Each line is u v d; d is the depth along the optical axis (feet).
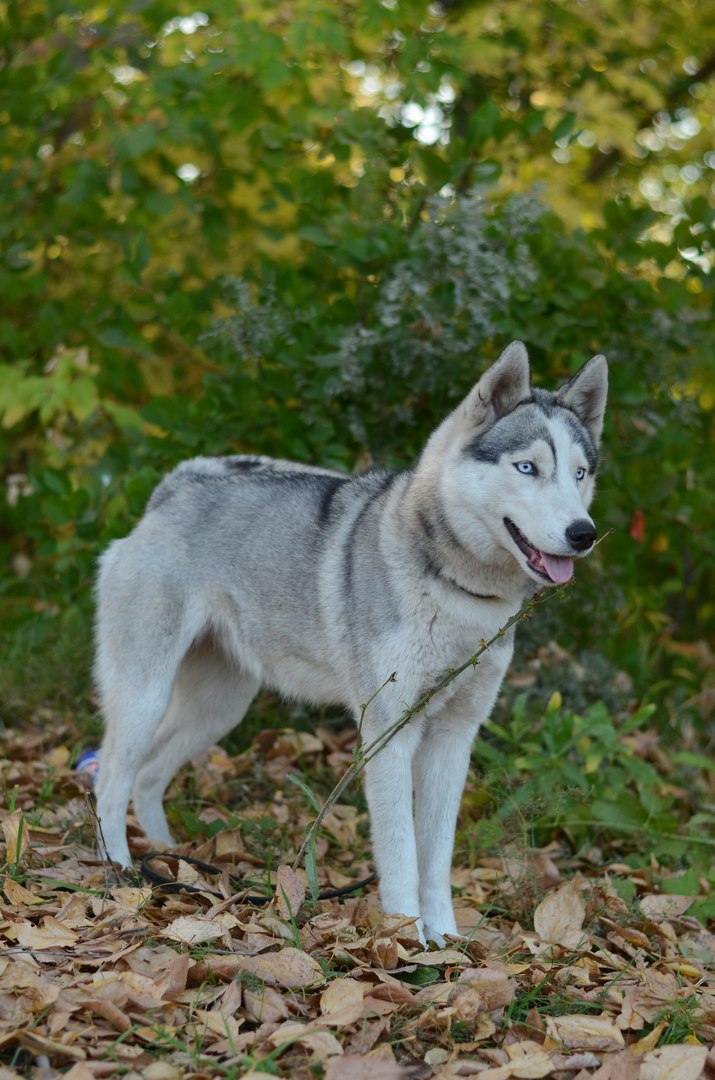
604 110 21.11
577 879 12.89
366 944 10.19
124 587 13.56
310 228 17.87
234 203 21.84
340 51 17.58
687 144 24.76
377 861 11.68
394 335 16.72
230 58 17.75
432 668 11.71
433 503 11.68
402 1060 8.64
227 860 13.28
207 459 14.49
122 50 19.44
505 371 11.59
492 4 20.21
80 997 8.68
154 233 21.56
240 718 14.98
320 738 17.28
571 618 18.89
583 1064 8.77
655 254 18.67
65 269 22.22
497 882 13.73
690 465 20.07
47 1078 7.86
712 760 19.38
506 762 15.62
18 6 21.16
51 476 18.42
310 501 13.32
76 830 13.57
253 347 17.70
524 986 10.11
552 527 10.89
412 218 18.08
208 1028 8.61
